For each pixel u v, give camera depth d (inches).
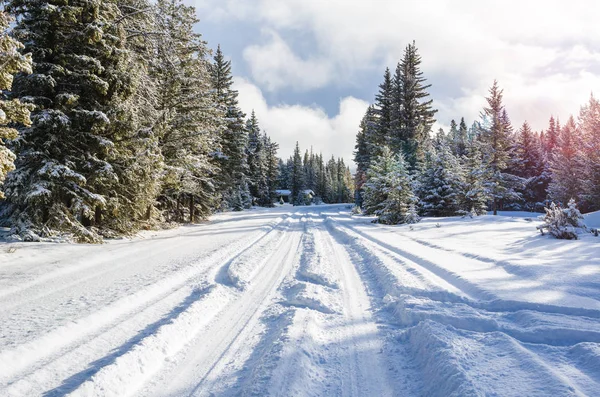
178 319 181.3
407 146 1401.3
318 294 230.8
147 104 604.4
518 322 168.6
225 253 392.2
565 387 102.6
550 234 442.6
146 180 570.3
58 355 144.9
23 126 442.3
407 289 226.7
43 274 275.0
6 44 302.5
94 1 446.6
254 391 116.8
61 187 457.1
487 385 109.7
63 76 460.4
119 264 322.7
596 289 210.7
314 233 608.4
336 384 129.3
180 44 748.6
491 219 775.1
